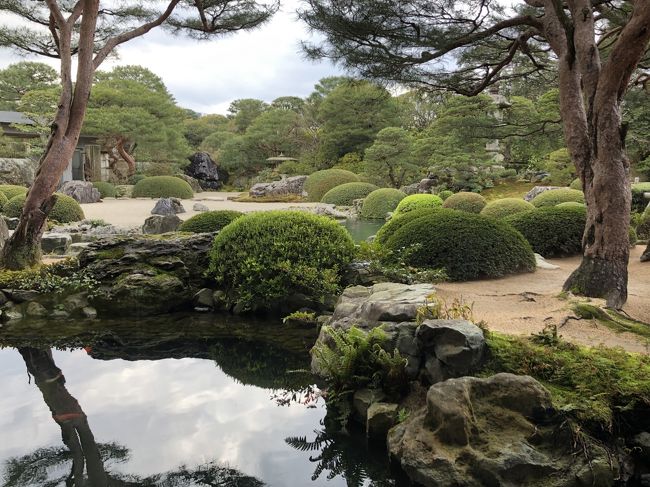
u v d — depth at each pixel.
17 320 6.17
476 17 7.14
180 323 6.10
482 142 19.48
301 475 3.01
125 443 3.37
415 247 5.93
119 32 9.81
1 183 19.72
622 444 2.79
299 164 30.12
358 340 3.74
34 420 3.69
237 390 4.27
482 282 5.76
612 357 3.21
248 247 6.29
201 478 2.96
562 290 5.02
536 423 2.83
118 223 13.51
